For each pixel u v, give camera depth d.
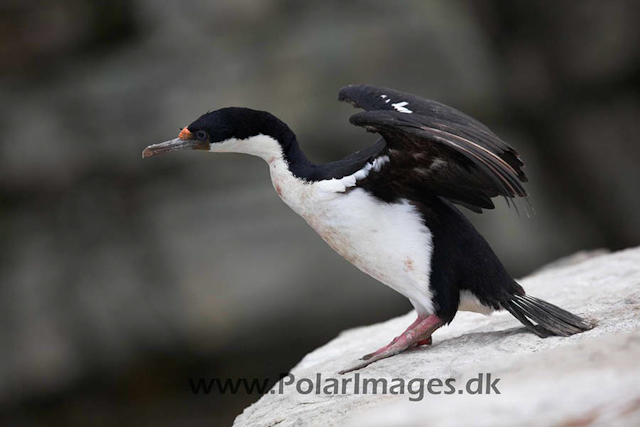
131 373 14.65
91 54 16.12
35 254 14.83
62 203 15.16
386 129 5.84
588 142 18.00
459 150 5.47
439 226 6.59
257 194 15.08
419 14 16.47
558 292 8.01
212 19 16.00
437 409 4.66
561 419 4.16
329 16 16.25
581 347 5.26
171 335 14.53
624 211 17.80
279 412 6.30
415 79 16.14
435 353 6.54
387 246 6.65
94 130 15.29
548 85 18.03
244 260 14.63
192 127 7.22
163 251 14.80
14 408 14.57
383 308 14.80
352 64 15.80
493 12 17.94
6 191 15.10
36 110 15.42
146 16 16.12
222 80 15.52
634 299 6.85
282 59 15.66
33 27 15.88
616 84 18.08
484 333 6.93
